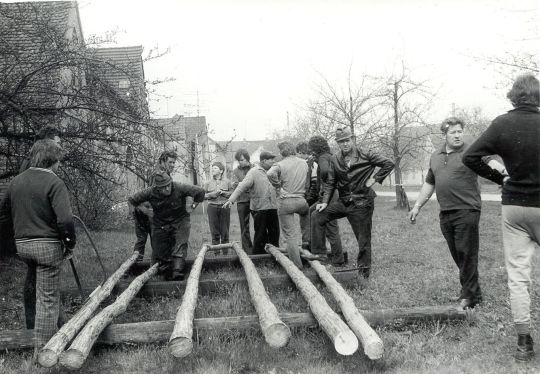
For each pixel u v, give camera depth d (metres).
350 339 3.58
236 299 5.54
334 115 22.23
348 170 6.46
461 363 3.72
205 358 3.89
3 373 3.81
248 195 8.81
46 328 4.08
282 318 4.36
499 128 3.69
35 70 6.93
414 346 4.02
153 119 7.74
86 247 10.81
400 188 20.19
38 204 4.07
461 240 4.95
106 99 7.61
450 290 5.78
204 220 17.69
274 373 3.62
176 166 7.81
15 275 7.71
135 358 3.96
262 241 7.81
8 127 7.63
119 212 15.15
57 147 4.32
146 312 5.42
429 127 21.17
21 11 7.17
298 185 6.54
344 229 13.10
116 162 7.71
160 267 6.77
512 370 3.55
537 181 3.59
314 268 6.37
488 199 23.92
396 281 6.34
